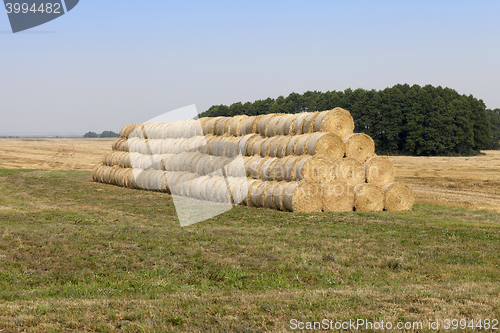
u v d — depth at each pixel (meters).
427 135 85.75
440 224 17.95
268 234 15.78
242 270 11.24
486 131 92.56
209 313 7.65
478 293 8.76
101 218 19.52
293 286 9.98
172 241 14.52
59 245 13.80
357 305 8.04
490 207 24.36
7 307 8.04
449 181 38.44
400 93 90.25
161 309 7.88
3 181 36.19
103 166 37.66
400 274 10.88
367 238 15.08
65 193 29.38
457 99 89.94
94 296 9.18
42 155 70.75
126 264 11.88
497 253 12.92
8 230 15.54
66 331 6.88
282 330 6.81
